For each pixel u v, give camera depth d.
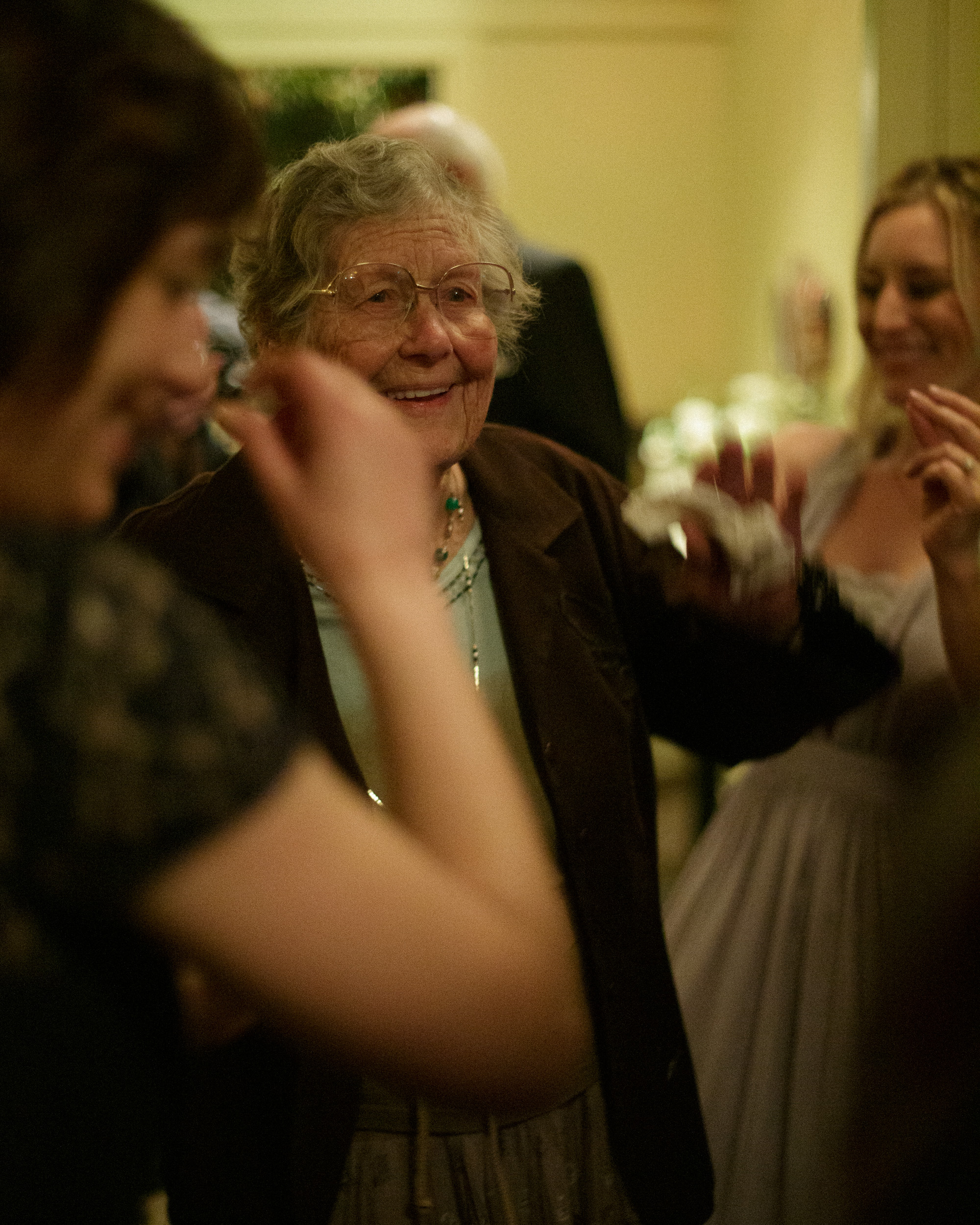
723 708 1.46
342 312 1.27
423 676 0.66
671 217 6.10
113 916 0.60
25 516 0.60
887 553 2.01
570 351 2.69
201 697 0.58
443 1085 0.61
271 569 1.26
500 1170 1.22
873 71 3.13
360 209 1.25
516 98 5.99
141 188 0.58
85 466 0.61
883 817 1.82
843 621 1.46
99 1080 0.62
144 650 0.57
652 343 6.20
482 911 0.61
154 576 0.60
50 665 0.57
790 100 4.75
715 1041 1.88
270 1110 1.18
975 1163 0.56
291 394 0.76
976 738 0.63
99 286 0.57
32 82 0.56
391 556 0.69
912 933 0.60
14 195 0.55
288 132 5.97
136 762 0.56
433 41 5.93
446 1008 0.59
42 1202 0.61
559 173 6.05
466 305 1.29
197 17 5.85
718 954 1.93
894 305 1.97
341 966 0.57
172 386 0.63
